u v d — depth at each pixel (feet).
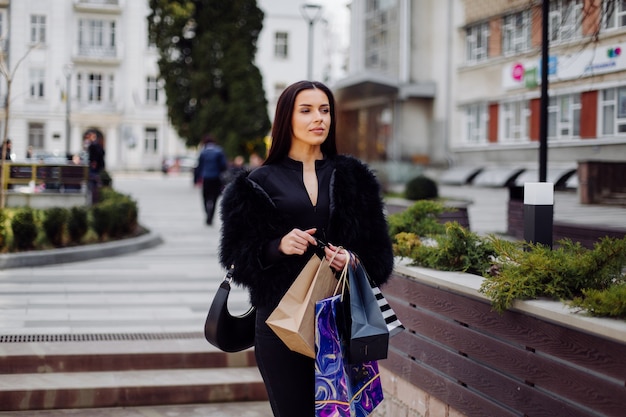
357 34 109.50
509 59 77.71
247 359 17.76
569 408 9.05
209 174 51.34
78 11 140.97
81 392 15.62
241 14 98.27
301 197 9.55
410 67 97.66
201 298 24.52
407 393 14.11
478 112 87.04
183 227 51.11
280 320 9.02
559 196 56.80
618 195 44.01
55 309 21.88
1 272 29.09
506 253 10.96
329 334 8.97
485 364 11.10
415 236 15.10
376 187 9.80
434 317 12.75
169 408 16.05
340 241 9.43
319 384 8.84
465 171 86.28
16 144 115.65
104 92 153.48
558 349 9.30
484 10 82.58
